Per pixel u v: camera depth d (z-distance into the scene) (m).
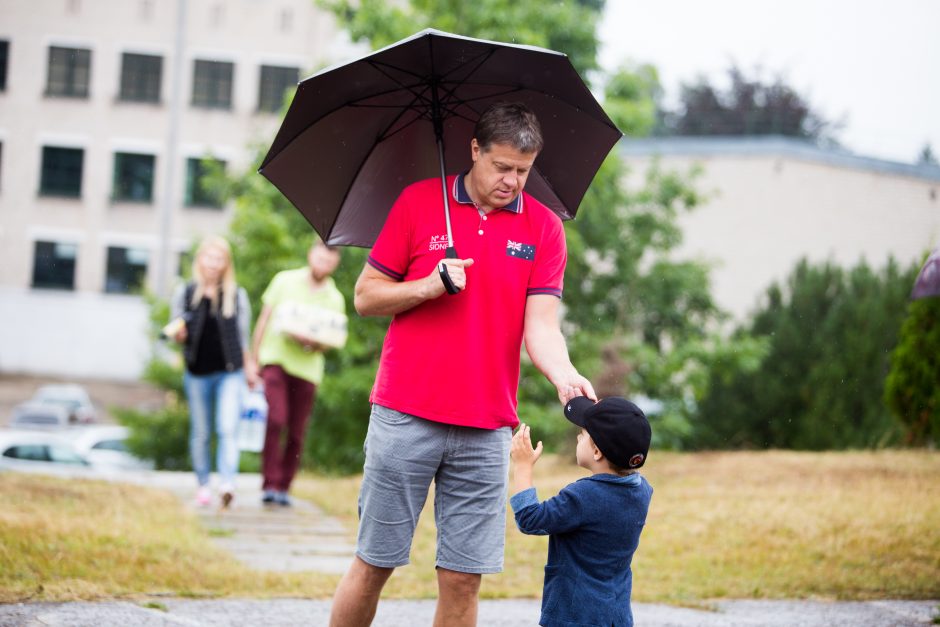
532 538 14.64
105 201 86.06
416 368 7.30
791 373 40.44
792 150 64.88
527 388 37.50
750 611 10.71
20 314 85.75
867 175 65.31
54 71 86.44
